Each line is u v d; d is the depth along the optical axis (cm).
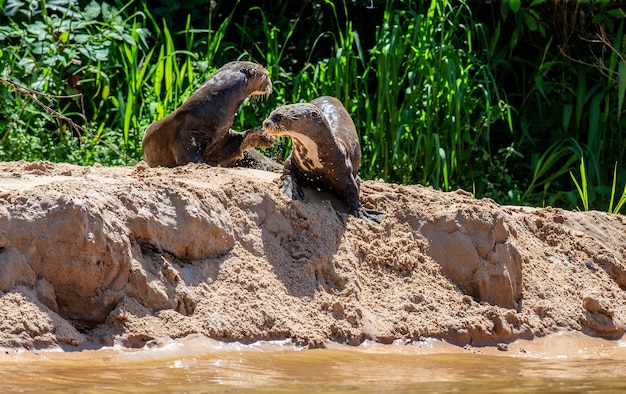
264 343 2334
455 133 4569
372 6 5019
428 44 4631
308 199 2873
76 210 2220
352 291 2575
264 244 2591
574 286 3039
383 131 4550
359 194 2970
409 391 1914
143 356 2130
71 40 4716
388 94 4538
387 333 2517
